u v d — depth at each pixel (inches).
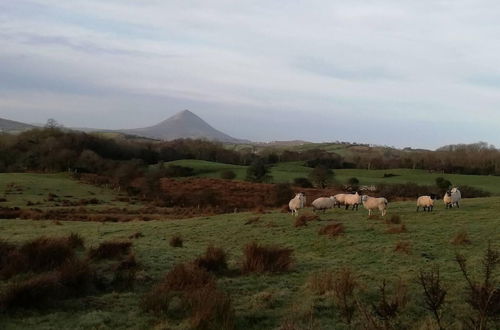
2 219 1385.3
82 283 462.6
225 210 1969.7
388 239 818.2
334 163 4483.3
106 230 1073.5
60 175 3238.2
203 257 591.5
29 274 490.9
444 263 626.2
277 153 5334.6
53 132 4493.1
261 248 604.4
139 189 2711.6
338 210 1266.0
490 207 1173.1
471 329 298.8
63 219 1515.7
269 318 403.2
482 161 3865.7
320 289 477.4
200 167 3991.1
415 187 2556.6
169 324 372.8
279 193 2308.1
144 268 558.6
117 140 4960.6
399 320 372.2
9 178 2797.7
